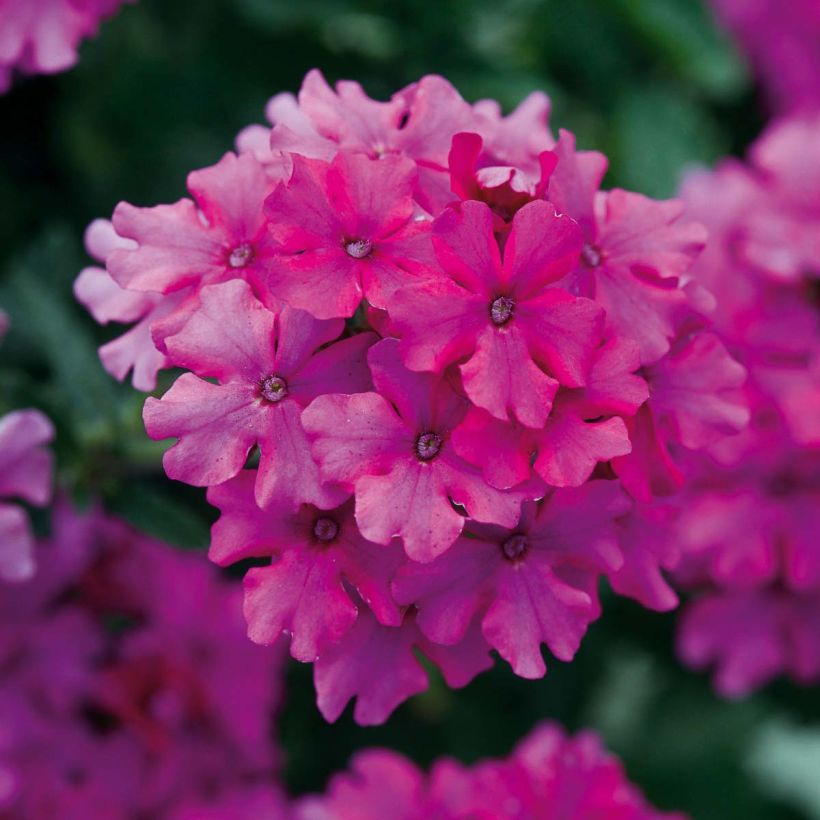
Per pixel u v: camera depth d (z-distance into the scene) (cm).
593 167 32
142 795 38
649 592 32
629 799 37
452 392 31
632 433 31
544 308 31
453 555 31
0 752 38
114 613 39
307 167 31
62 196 41
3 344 40
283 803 39
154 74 41
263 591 31
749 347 38
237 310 31
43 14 37
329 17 39
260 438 31
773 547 39
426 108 32
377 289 31
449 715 42
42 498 35
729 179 40
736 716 44
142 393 36
